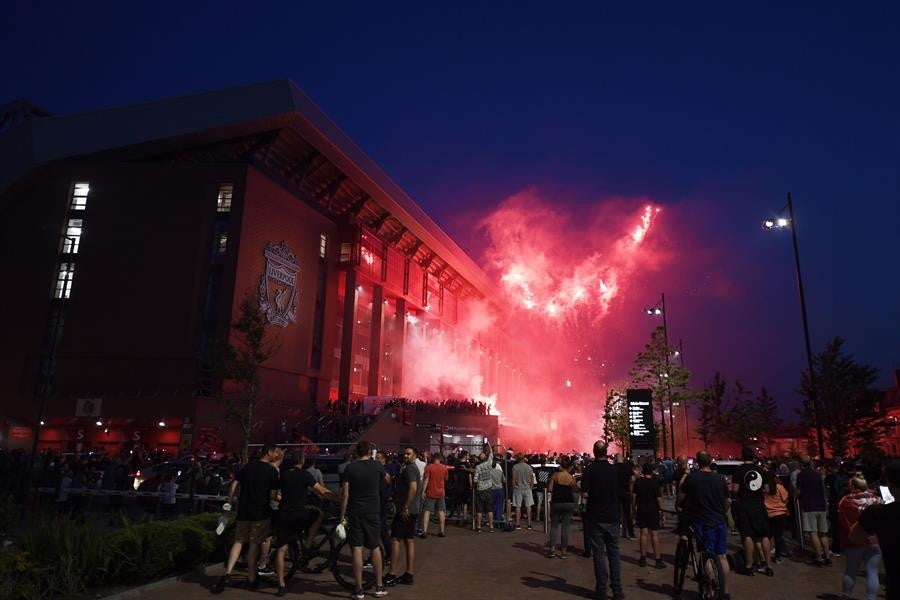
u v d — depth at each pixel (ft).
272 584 33.47
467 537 53.06
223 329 151.64
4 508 38.55
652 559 43.19
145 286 156.35
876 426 156.25
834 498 47.34
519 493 57.88
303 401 178.19
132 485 70.44
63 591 28.94
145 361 150.92
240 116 167.84
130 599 30.12
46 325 154.92
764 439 243.40
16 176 160.97
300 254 183.11
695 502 30.55
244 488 32.35
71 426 144.97
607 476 31.50
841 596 31.65
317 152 191.42
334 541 37.65
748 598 32.01
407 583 34.27
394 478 52.08
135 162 167.94
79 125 165.17
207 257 158.71
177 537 34.40
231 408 108.68
